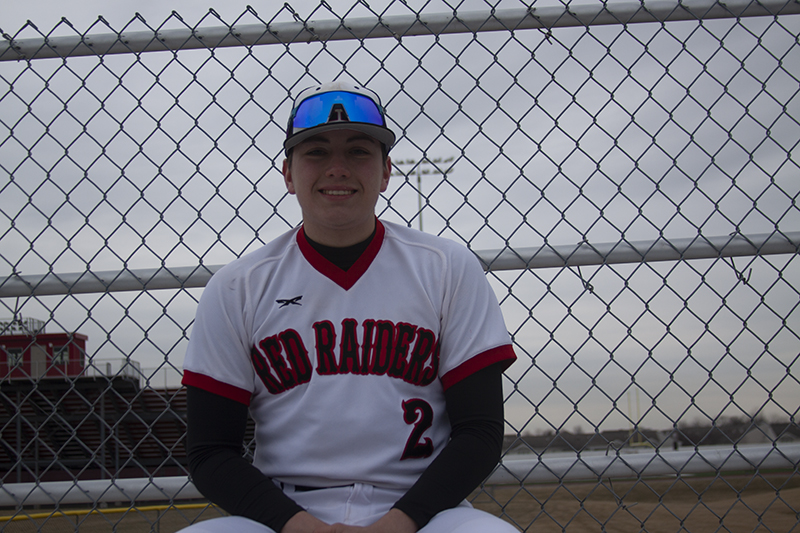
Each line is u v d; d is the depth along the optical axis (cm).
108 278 161
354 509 129
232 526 115
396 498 133
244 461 129
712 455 160
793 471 161
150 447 1152
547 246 164
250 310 143
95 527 802
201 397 136
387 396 135
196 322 142
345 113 141
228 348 139
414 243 150
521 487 163
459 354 137
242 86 167
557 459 162
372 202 145
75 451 1214
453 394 136
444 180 168
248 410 149
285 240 153
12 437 1204
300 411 135
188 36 164
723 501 1022
